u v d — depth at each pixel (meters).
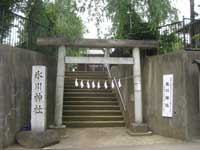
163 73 9.79
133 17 10.94
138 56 10.46
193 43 9.75
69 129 10.92
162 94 9.74
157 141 8.83
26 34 10.08
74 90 13.58
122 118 11.92
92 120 11.70
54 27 11.75
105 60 10.31
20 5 10.84
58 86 10.01
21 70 8.93
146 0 10.60
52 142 8.42
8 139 7.97
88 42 10.09
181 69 8.90
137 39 10.85
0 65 7.71
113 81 13.89
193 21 9.78
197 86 8.88
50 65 11.61
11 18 9.17
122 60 10.41
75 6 10.45
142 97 11.08
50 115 11.23
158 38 10.70
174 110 9.15
